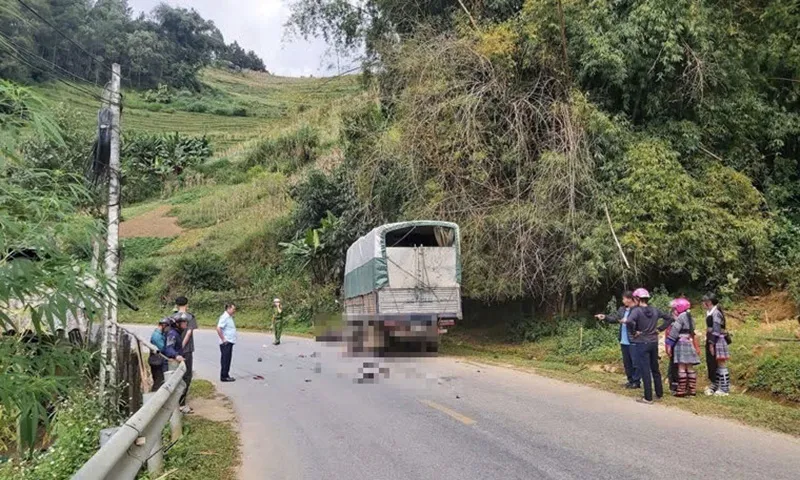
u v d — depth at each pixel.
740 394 10.61
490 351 17.75
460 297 17.53
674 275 16.94
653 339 10.11
